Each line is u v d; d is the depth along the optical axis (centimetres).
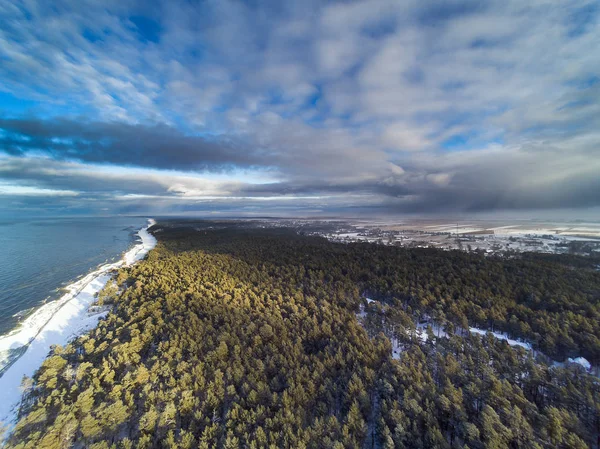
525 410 3120
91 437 3225
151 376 4069
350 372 3944
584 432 2825
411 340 4850
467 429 2883
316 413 3403
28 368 5231
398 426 2917
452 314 5494
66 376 4325
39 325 6856
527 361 3841
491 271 7812
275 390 3778
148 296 7162
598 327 4584
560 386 3491
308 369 4053
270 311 5919
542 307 5669
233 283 7831
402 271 8181
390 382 3672
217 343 4703
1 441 3425
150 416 3272
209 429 3139
